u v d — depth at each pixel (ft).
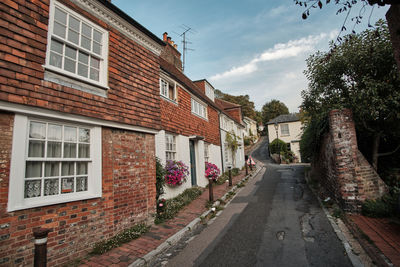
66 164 13.35
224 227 18.57
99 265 12.11
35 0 12.13
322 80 23.08
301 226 17.69
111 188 15.61
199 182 36.14
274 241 15.11
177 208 23.08
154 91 20.84
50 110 12.23
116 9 16.69
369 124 22.71
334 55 21.53
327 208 22.07
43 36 12.31
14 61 10.90
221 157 50.88
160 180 22.20
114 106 16.34
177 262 12.94
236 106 79.41
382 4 7.95
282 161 83.87
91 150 14.70
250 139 141.28
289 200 26.68
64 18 13.87
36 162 11.87
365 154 26.12
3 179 10.23
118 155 16.56
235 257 13.14
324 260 12.18
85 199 13.74
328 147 24.59
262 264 12.13
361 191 19.31
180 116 32.45
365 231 14.97
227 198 29.86
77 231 13.05
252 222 19.39
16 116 10.96
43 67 12.09
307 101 26.25
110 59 16.63
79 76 13.87
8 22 10.86
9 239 10.15
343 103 22.11
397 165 24.73
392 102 18.12
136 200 17.60
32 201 11.32
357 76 21.07
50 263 11.56
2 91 10.30
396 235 13.98
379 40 18.89
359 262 11.78
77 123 14.01
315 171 36.94
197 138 35.50
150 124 19.69
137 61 19.27
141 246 14.62
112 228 15.25
